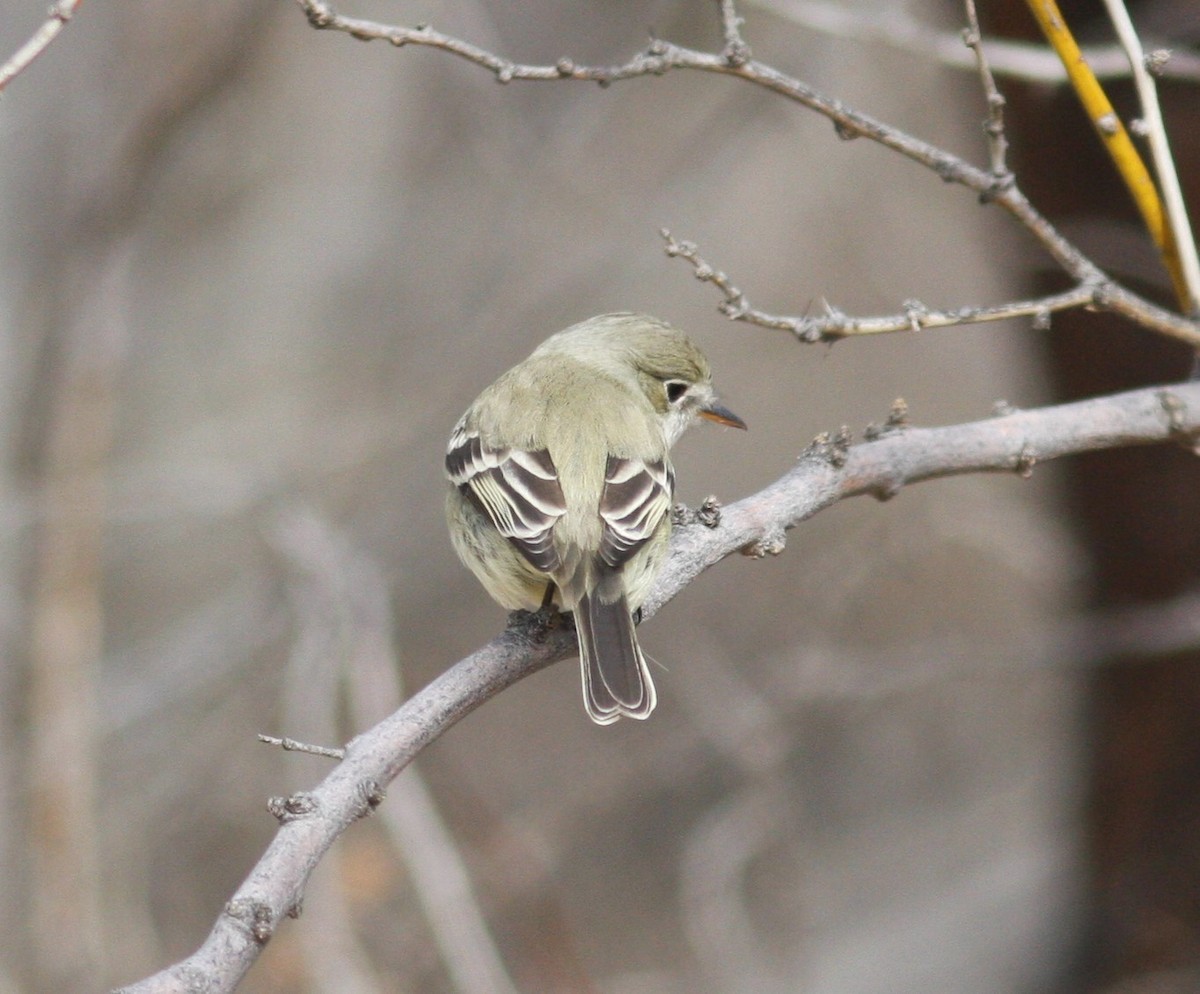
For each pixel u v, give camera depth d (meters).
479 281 16.34
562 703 16.55
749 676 15.46
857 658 14.14
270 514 12.73
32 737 12.73
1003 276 10.75
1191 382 7.07
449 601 15.83
